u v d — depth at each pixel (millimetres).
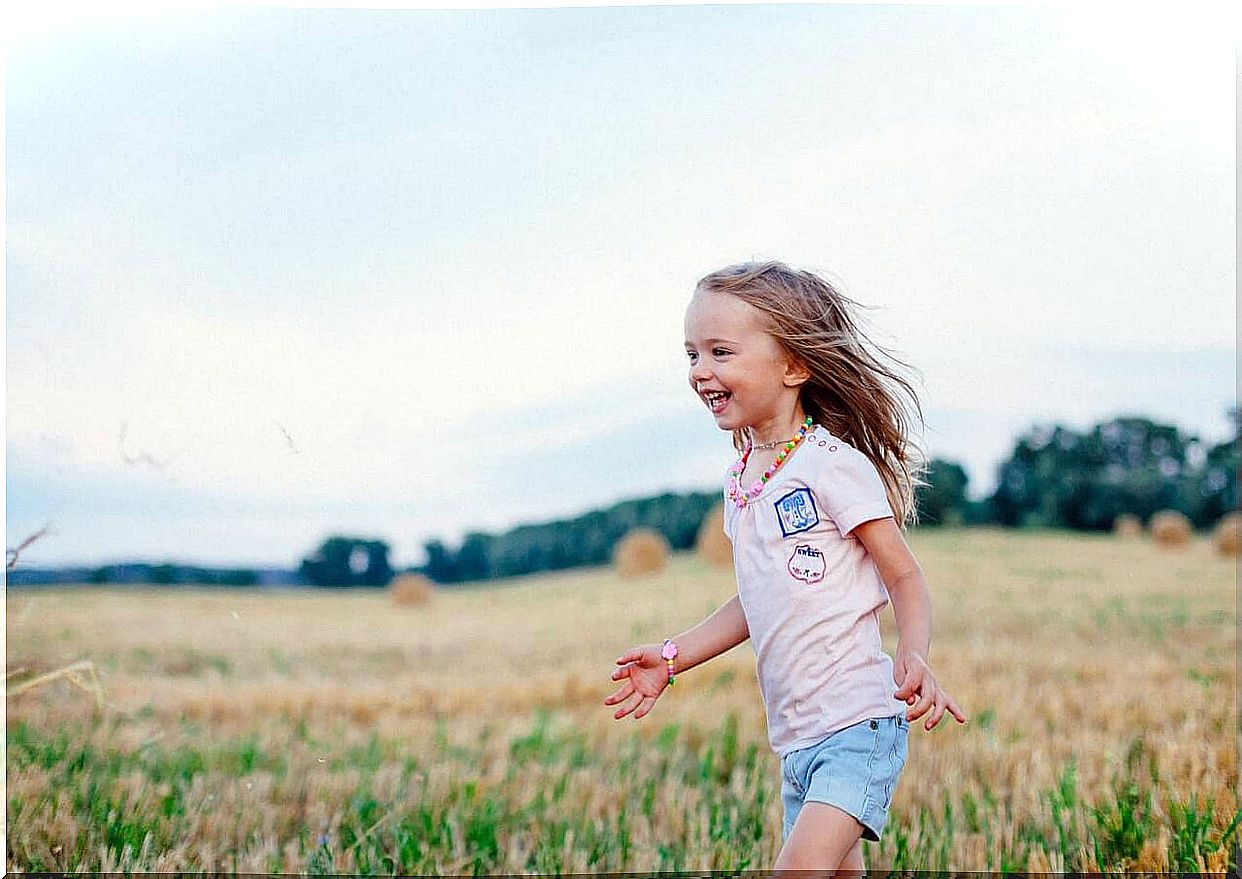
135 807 3896
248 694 6961
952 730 5141
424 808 4020
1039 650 7594
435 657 8719
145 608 8422
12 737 4809
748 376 2660
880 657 2564
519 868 3502
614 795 4293
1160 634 8188
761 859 3441
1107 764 4277
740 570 2676
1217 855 3252
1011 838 3445
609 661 8430
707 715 5934
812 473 2576
